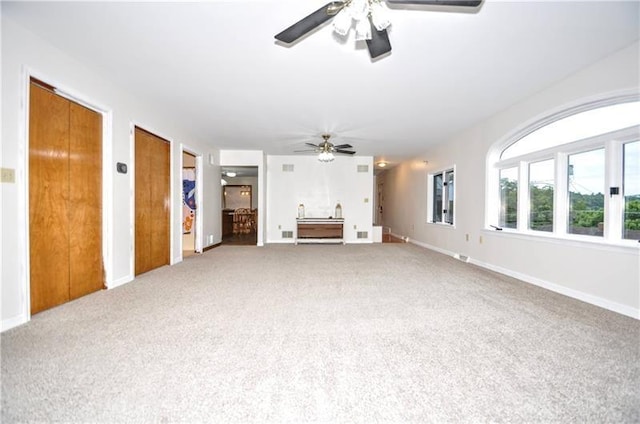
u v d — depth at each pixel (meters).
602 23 2.19
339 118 4.57
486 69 2.95
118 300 2.88
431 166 6.79
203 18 2.17
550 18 2.13
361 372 1.65
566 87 3.13
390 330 2.21
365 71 3.00
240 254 5.87
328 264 4.82
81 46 2.54
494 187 4.57
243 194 12.20
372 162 7.97
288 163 7.90
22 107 2.24
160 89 3.50
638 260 2.46
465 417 1.30
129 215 3.62
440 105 4.00
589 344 1.99
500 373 1.64
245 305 2.76
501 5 2.00
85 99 2.90
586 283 2.92
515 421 1.28
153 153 4.27
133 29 2.30
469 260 5.06
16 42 2.20
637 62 2.46
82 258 3.00
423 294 3.14
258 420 1.28
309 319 2.42
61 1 1.97
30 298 2.43
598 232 3.02
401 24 2.21
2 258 2.13
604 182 2.90
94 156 3.13
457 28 2.26
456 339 2.06
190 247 6.43
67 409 1.33
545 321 2.39
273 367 1.69
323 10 1.77
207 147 6.37
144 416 1.29
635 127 2.56
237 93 3.60
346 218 7.97
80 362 1.72
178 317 2.44
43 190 2.55
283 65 2.89
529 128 3.82
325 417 1.30
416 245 7.34
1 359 1.74
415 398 1.43
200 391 1.47
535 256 3.59
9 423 1.24
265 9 2.07
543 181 3.79
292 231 7.91
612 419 1.29
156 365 1.70
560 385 1.53
